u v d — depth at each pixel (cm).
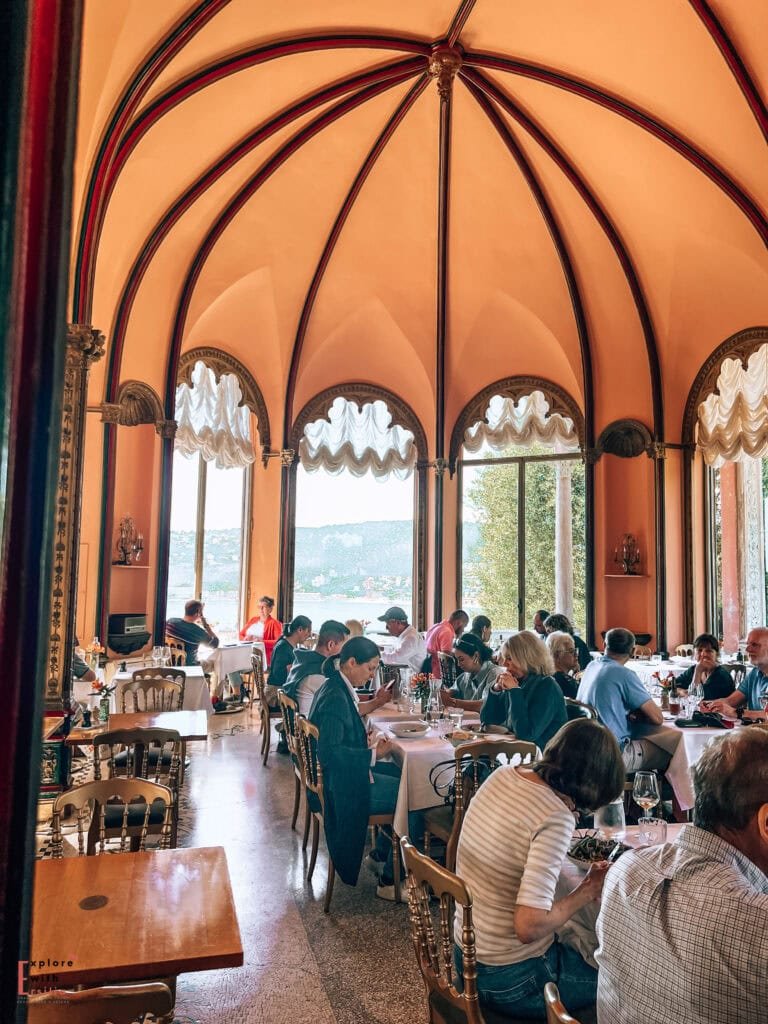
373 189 909
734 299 872
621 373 987
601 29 667
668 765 488
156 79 597
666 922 145
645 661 845
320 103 770
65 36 38
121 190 721
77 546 521
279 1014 297
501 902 222
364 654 425
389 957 343
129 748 469
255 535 1052
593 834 268
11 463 34
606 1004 156
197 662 877
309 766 452
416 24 700
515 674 445
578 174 855
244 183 844
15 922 34
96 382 808
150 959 190
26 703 34
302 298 1006
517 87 778
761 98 650
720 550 978
